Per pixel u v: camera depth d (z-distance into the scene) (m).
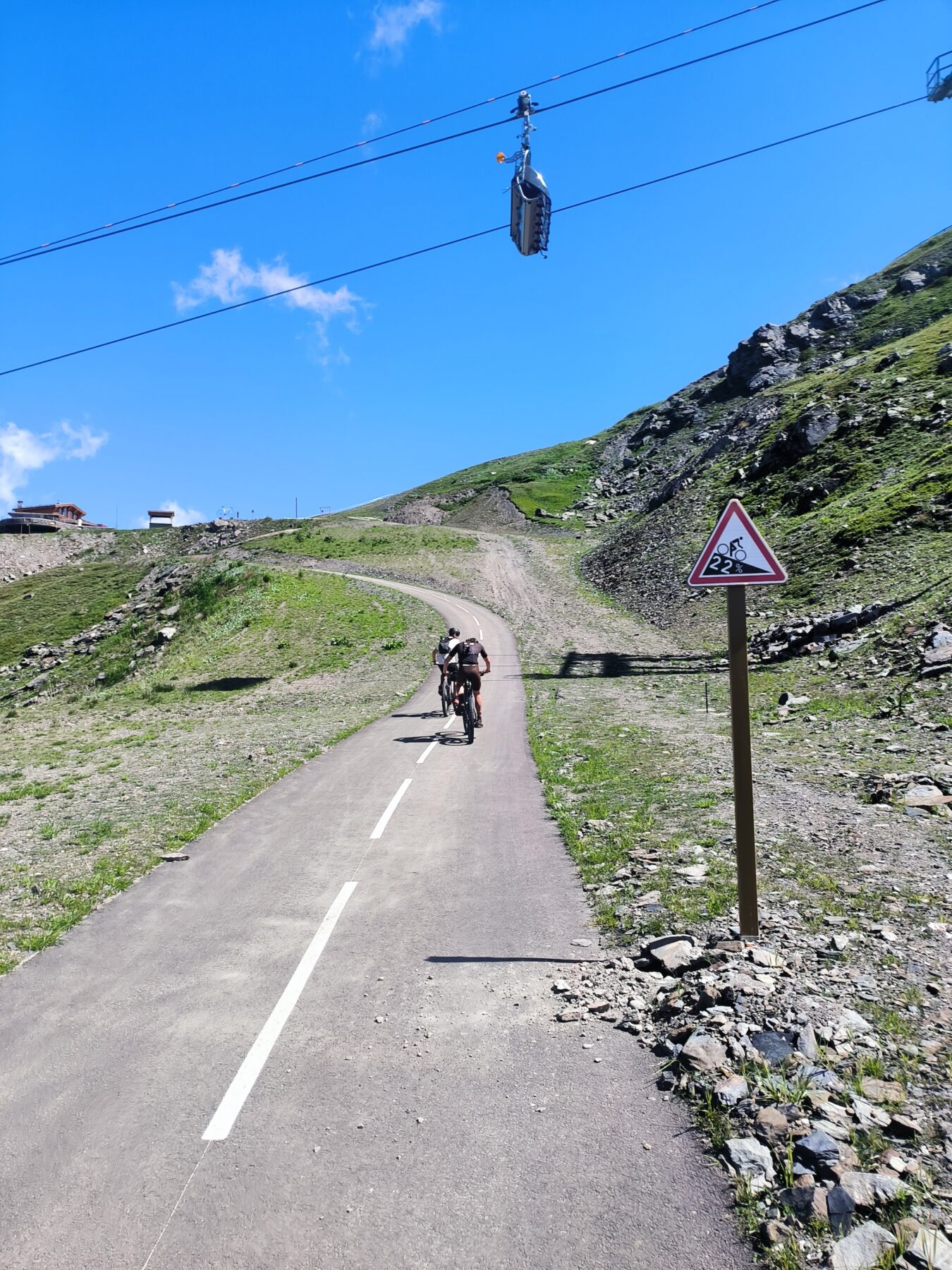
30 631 74.50
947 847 7.49
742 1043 4.29
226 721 27.23
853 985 4.89
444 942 6.12
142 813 10.96
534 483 147.75
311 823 10.13
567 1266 2.89
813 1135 3.42
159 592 73.81
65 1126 3.88
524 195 11.36
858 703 16.97
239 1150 3.66
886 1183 3.09
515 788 11.80
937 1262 2.70
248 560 90.62
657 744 14.93
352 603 60.44
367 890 7.43
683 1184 3.31
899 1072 3.93
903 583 30.34
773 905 6.33
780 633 30.83
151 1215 3.24
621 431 177.00
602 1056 4.40
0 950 6.19
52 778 16.05
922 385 58.66
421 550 94.25
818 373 88.56
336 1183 3.41
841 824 8.49
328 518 143.62
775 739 14.47
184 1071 4.38
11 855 9.08
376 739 17.98
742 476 68.19
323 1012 5.05
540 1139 3.67
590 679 31.58
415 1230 3.11
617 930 6.16
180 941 6.32
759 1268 2.83
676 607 51.47
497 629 51.25
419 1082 4.21
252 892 7.48
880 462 50.16
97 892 7.59
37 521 150.88
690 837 8.37
